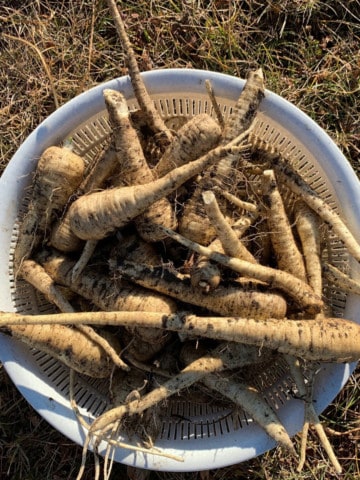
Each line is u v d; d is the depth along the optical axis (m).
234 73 0.63
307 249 0.52
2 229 0.51
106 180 0.54
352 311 0.51
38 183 0.50
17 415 0.62
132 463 0.49
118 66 0.64
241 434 0.50
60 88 0.63
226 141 0.48
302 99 0.63
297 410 0.50
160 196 0.46
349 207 0.50
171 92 0.53
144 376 0.53
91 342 0.50
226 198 0.50
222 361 0.49
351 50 0.63
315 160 0.51
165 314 0.47
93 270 0.52
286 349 0.47
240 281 0.49
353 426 0.61
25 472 0.61
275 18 0.63
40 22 0.63
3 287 0.51
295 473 0.61
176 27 0.63
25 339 0.49
